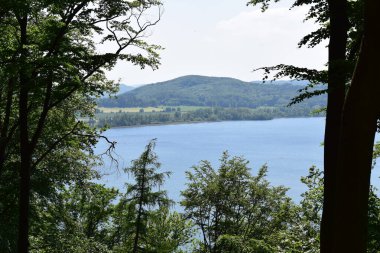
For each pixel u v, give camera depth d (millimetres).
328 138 8203
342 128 5137
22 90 14344
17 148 17922
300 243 13906
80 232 19469
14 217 16297
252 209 25625
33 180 16750
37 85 13406
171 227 29766
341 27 8602
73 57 14609
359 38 9359
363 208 5047
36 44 13961
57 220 18828
